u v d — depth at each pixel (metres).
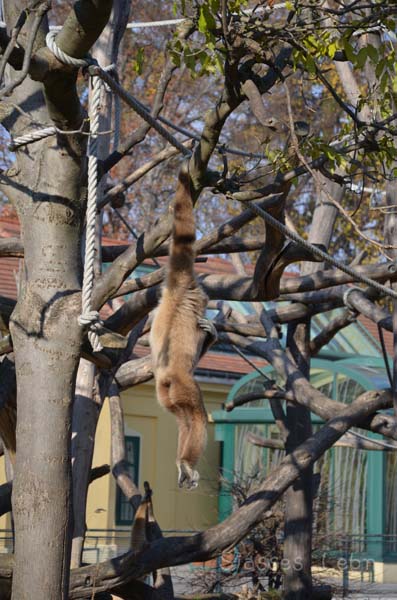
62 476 7.75
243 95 7.78
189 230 7.30
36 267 8.05
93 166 7.25
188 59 8.34
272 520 18.06
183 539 9.45
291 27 8.13
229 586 18.33
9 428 10.18
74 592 9.16
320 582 18.67
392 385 11.84
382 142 9.02
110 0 6.75
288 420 15.23
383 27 8.98
